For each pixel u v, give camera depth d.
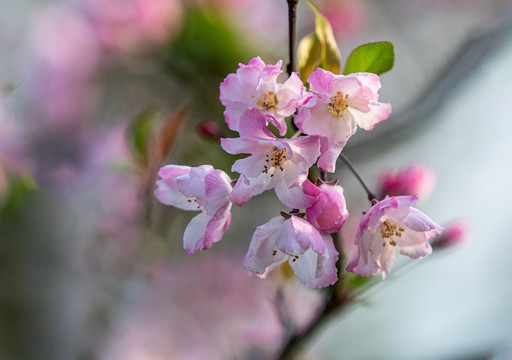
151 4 1.04
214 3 1.01
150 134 0.86
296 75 0.68
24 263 1.11
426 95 1.13
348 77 0.67
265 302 1.12
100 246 1.10
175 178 0.70
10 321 1.12
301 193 0.68
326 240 0.69
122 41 1.08
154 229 1.02
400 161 1.13
